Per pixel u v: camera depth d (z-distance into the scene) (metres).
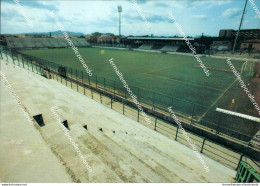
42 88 11.68
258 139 7.98
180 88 18.38
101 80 20.27
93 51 63.75
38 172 3.38
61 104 9.31
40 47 71.06
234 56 46.00
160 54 57.38
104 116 10.01
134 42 86.12
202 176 5.07
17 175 3.33
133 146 6.52
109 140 6.00
